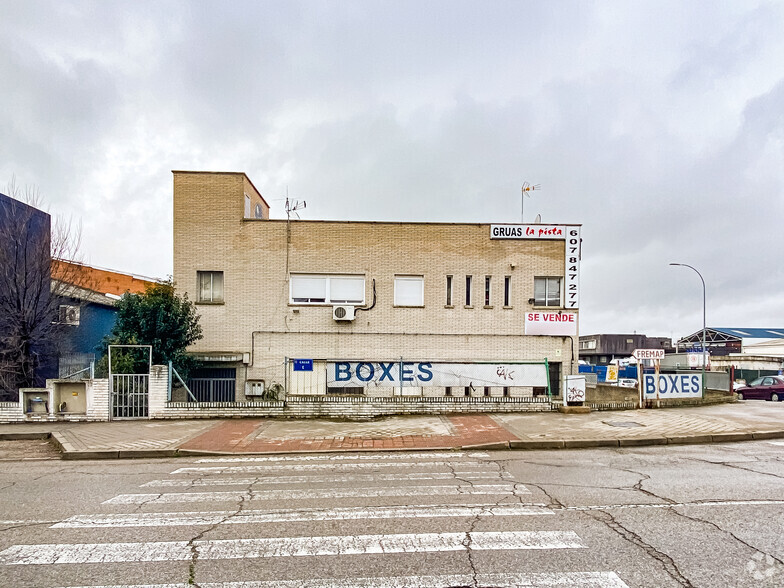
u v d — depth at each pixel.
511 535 5.12
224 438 11.38
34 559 4.59
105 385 13.65
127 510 6.11
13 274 16.14
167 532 5.29
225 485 7.40
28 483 7.64
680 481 7.44
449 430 12.05
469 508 6.06
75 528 5.44
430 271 18.64
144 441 10.97
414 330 18.44
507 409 14.34
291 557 4.60
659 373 16.11
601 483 7.34
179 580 4.16
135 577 4.21
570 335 18.64
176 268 18.08
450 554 4.64
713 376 18.75
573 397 14.44
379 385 15.70
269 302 18.20
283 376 18.02
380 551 4.72
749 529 5.28
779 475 7.84
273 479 7.78
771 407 16.02
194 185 18.30
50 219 18.03
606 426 12.30
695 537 5.05
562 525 5.42
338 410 13.96
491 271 18.72
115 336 15.68
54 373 17.91
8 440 11.76
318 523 5.53
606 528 5.32
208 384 17.72
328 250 18.45
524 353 18.56
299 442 10.98
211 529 5.36
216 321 18.03
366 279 18.47
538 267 18.83
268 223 18.38
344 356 18.23
